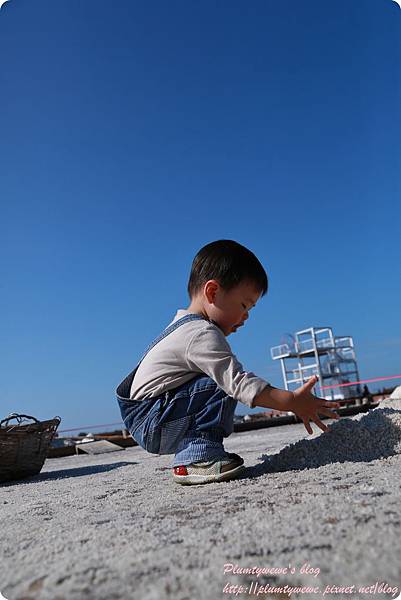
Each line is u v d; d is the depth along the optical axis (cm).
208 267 210
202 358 191
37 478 325
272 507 131
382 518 109
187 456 192
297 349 1855
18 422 336
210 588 84
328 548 95
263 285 216
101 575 92
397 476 154
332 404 196
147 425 200
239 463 189
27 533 134
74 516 152
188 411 195
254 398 186
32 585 92
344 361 1823
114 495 189
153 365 201
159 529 121
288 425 765
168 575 90
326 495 137
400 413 217
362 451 197
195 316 207
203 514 134
